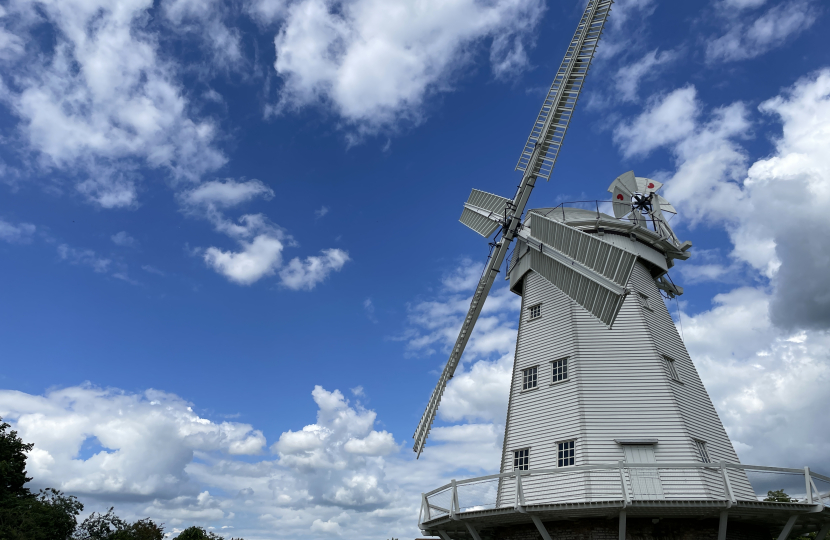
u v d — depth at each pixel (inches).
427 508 727.1
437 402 964.0
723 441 752.3
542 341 828.0
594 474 658.8
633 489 644.7
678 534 617.3
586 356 762.8
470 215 1077.8
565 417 727.1
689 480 649.0
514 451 758.5
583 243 742.5
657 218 963.3
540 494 687.1
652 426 697.0
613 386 733.3
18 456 1279.5
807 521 636.1
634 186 970.7
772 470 585.6
